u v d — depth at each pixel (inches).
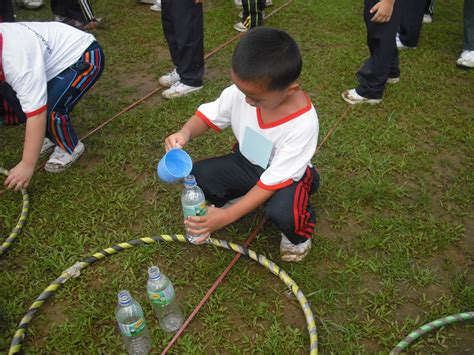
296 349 82.0
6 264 98.4
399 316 87.9
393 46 135.6
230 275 95.1
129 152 128.6
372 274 95.5
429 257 98.8
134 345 82.0
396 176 120.3
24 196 112.2
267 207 88.7
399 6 129.5
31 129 98.3
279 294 91.7
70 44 112.3
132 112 144.9
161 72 167.2
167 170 82.2
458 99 150.3
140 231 106.0
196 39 142.5
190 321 86.6
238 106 88.7
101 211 110.6
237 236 103.7
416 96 150.8
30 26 108.7
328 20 202.7
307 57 174.2
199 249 100.5
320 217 108.0
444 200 112.5
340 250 99.3
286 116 81.7
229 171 98.2
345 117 141.6
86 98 152.2
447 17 208.5
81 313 88.0
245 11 186.9
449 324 85.2
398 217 107.5
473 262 97.6
